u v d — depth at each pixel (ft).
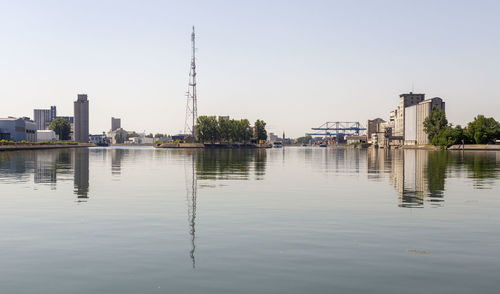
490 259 47.19
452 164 242.99
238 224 65.72
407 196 97.86
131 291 38.22
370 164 251.19
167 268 44.32
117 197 95.81
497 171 179.93
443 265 45.16
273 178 148.15
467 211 76.95
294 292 37.91
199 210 78.13
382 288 38.75
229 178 147.64
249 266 44.96
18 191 106.93
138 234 58.85
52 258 47.73
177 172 176.04
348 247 52.16
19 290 38.47
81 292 38.01
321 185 123.75
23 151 531.09
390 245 53.11
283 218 70.44
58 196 97.40
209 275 42.27
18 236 57.67
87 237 57.11
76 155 405.59
